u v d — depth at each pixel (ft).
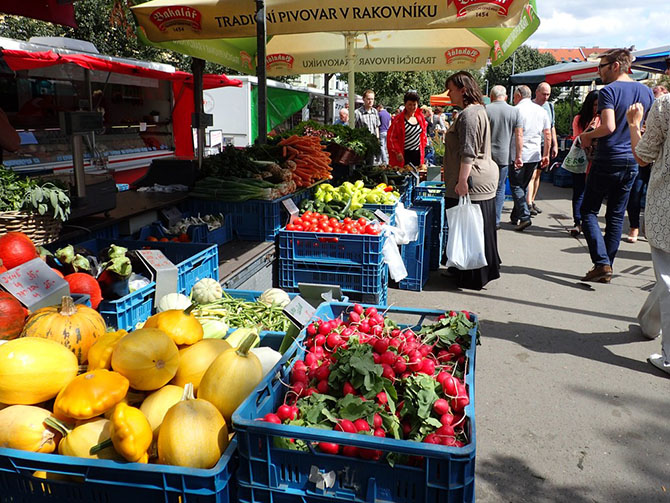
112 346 7.10
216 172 18.56
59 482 6.06
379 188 22.06
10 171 10.89
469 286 20.92
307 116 73.31
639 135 14.15
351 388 7.06
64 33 57.72
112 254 10.88
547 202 42.01
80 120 12.66
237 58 25.09
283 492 6.01
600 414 11.91
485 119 19.01
